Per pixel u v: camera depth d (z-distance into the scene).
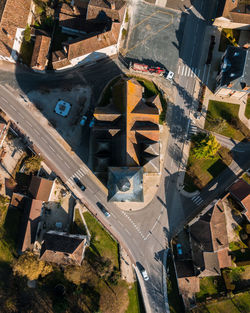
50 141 60.50
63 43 56.66
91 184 59.81
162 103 60.06
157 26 60.56
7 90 60.91
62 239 53.66
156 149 52.00
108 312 55.69
